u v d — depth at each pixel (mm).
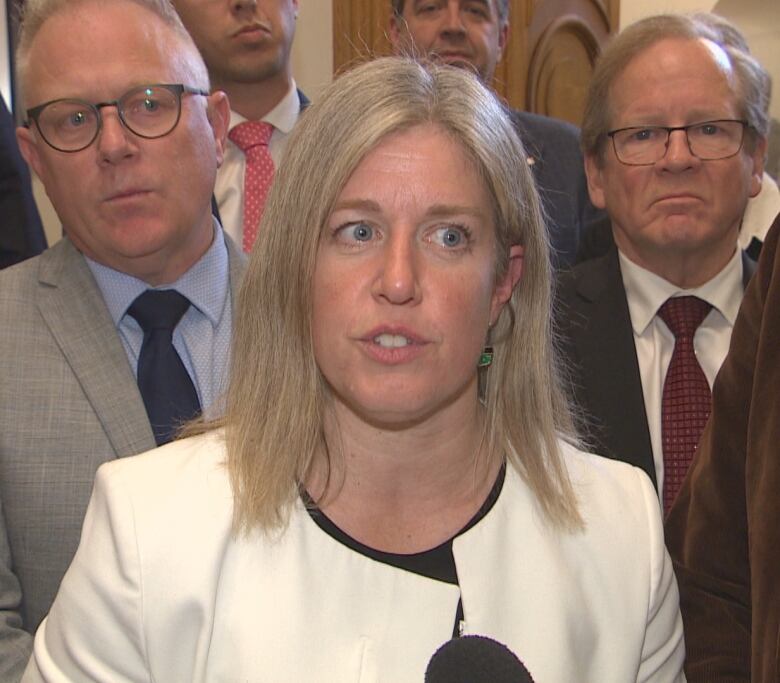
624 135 1830
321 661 989
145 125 1562
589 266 1957
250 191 2344
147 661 1010
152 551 1023
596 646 1096
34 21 1596
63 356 1539
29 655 1361
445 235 1006
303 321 1077
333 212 1003
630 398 1768
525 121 2520
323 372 1043
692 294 1859
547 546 1104
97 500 1085
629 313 1868
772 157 3100
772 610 1097
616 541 1139
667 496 1761
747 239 2373
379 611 1023
